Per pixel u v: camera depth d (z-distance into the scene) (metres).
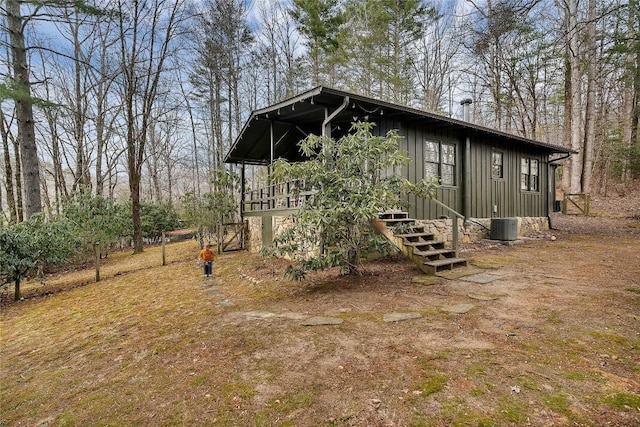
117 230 11.97
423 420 1.96
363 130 5.62
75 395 2.67
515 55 17.67
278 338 3.38
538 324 3.35
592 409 1.98
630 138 17.64
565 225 12.76
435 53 23.19
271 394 2.37
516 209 11.19
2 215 8.24
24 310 6.23
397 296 4.63
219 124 19.42
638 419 1.88
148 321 4.53
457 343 2.99
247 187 13.41
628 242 8.77
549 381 2.30
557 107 23.67
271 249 5.79
